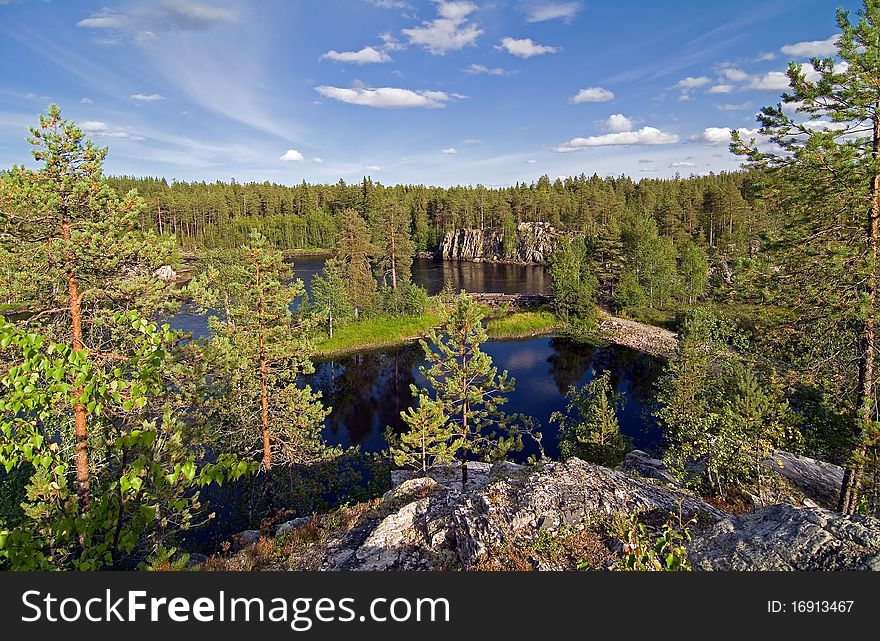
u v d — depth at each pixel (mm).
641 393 35531
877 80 11891
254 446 19641
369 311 53062
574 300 54250
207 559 12859
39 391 4051
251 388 18578
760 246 15469
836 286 13367
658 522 10188
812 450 14492
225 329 18047
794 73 12945
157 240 12922
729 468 15727
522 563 8930
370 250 52469
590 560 8891
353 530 12695
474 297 65938
